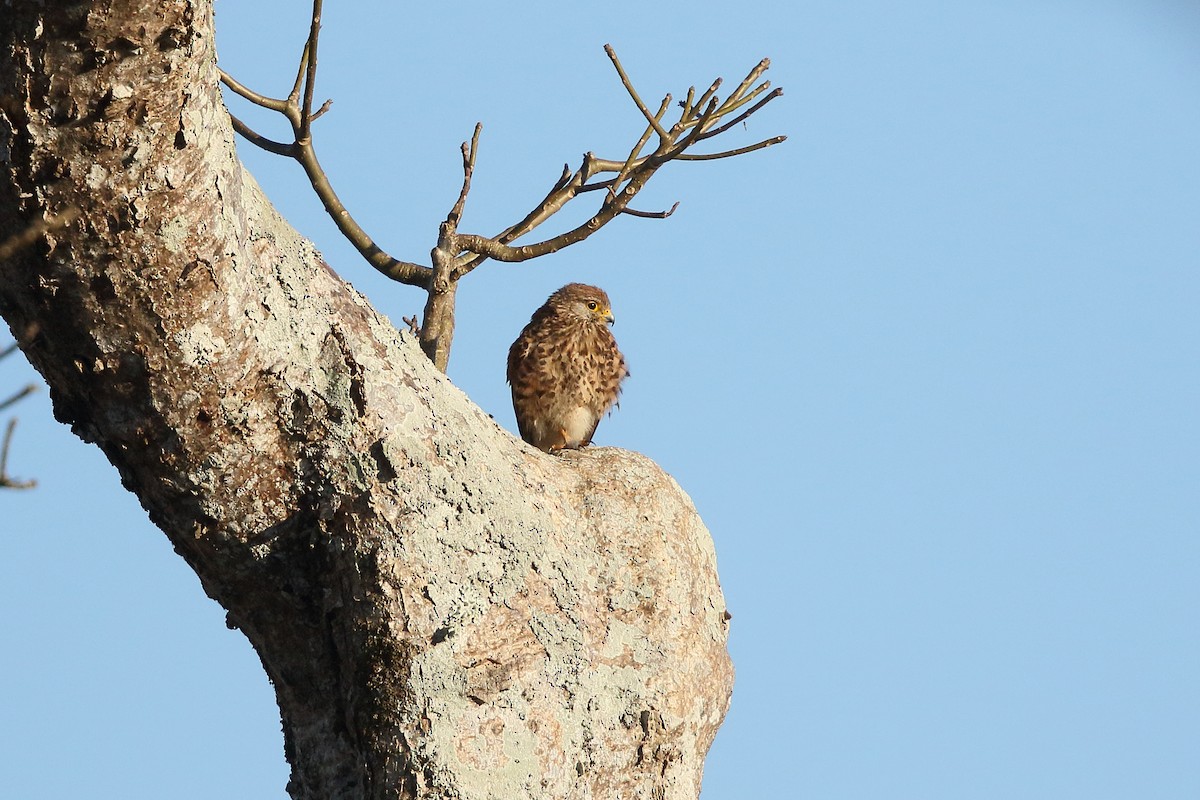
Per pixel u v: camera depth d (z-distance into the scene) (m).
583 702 10.69
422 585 10.20
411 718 10.09
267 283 9.77
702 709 11.44
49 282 8.84
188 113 8.47
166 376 9.34
